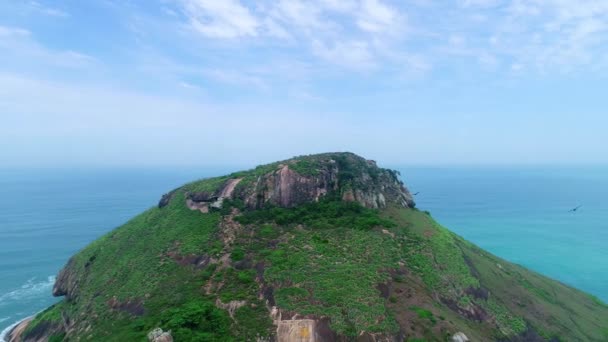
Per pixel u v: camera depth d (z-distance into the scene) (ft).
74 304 191.52
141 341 121.19
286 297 138.21
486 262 216.54
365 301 136.87
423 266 171.32
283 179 229.45
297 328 125.18
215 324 129.39
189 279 163.43
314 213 212.02
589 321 200.34
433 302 147.95
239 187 231.30
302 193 225.97
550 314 183.62
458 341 126.41
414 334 126.52
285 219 204.13
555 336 165.99
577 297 241.35
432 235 207.92
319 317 128.26
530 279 228.02
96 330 147.95
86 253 245.65
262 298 144.25
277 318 130.52
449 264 180.24
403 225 212.43
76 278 219.82
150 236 219.82
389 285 151.23
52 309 215.92
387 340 121.90
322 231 192.65
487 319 154.92
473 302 160.45
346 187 234.58
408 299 144.66
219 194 232.94
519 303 181.37
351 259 166.09
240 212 215.51
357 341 121.70
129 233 240.73
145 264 187.32
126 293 166.71
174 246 194.90
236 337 124.36
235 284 154.20
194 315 130.62
